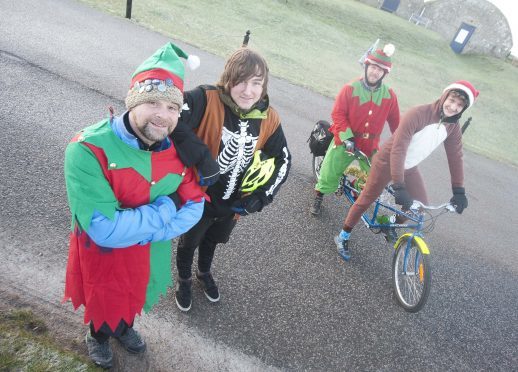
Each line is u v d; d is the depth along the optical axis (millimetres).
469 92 2932
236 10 12961
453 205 3236
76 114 4363
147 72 1509
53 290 2457
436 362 2984
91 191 1462
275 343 2689
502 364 3172
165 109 1491
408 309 3305
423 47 18781
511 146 10617
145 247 1817
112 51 6359
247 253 3385
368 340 2973
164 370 2264
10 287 2375
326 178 3996
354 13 18375
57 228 2898
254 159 2129
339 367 2691
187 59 1724
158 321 2525
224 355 2480
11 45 5328
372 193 3432
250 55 1824
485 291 4031
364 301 3328
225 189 2143
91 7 8133
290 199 4391
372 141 3922
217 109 1920
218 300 2820
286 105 7070
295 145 5707
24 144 3607
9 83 4473
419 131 3217
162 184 1675
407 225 3465
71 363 2070
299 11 15664
